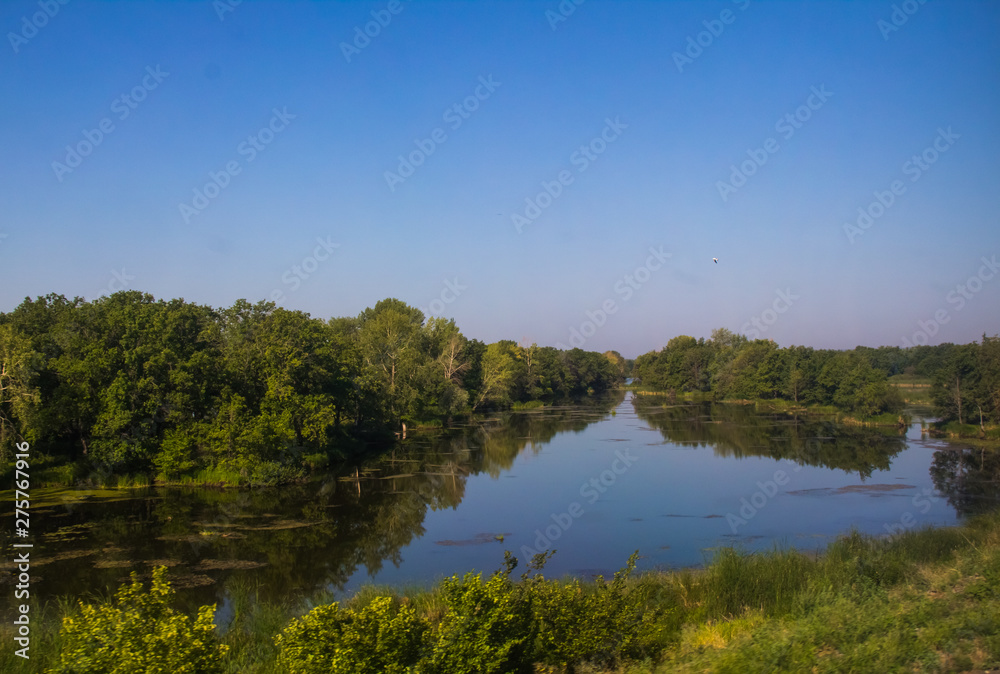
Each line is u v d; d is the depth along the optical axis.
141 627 8.94
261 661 12.83
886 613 10.93
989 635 9.36
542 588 11.48
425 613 15.72
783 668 8.91
